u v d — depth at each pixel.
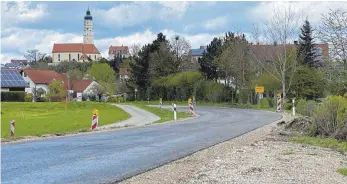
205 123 27.80
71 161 11.79
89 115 44.66
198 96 76.50
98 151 13.93
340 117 18.19
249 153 13.49
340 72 20.12
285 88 54.00
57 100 83.81
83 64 148.62
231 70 63.62
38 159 12.10
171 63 88.00
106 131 22.66
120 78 117.19
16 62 160.62
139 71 90.94
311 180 9.23
